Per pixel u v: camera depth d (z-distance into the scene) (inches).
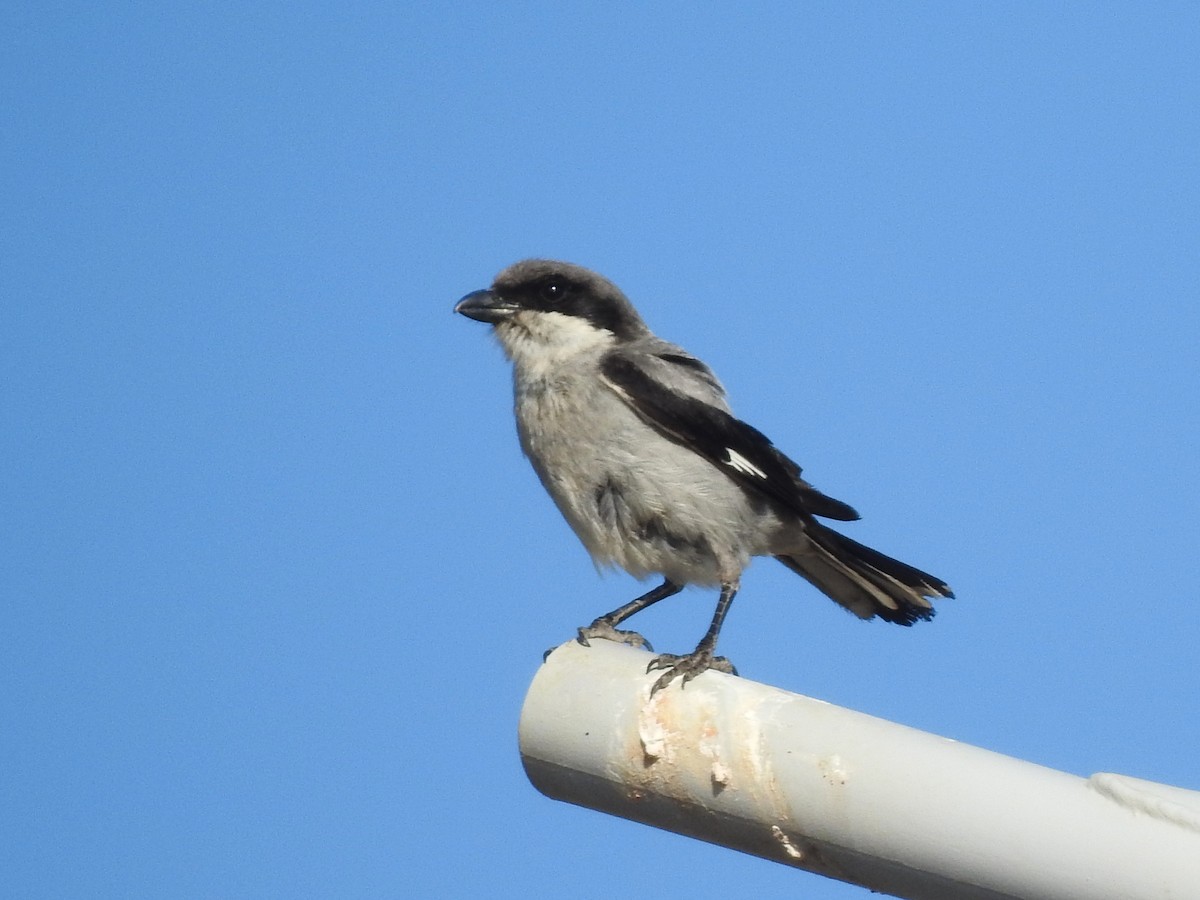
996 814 288.4
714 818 325.4
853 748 309.1
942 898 295.6
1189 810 276.7
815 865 315.3
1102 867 276.8
